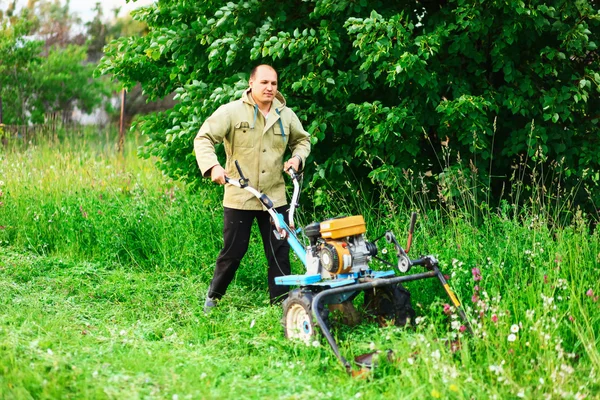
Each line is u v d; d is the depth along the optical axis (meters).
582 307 5.45
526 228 6.71
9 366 4.59
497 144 8.12
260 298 7.01
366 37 7.03
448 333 4.95
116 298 7.08
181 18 8.41
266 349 5.44
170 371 4.82
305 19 8.05
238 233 6.32
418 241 7.05
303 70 7.84
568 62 7.71
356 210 8.05
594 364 4.68
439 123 7.75
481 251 6.52
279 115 6.30
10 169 11.77
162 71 9.06
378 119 7.34
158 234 8.55
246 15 7.88
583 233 6.54
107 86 23.81
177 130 8.06
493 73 8.00
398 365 4.77
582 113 7.86
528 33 7.48
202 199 8.84
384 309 5.67
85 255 8.71
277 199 6.41
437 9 8.18
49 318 6.25
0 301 6.70
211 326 6.10
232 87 7.82
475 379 4.60
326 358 5.00
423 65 7.04
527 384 4.54
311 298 5.32
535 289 5.77
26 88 22.73
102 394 4.30
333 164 7.73
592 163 7.79
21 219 9.61
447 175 7.32
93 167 12.37
